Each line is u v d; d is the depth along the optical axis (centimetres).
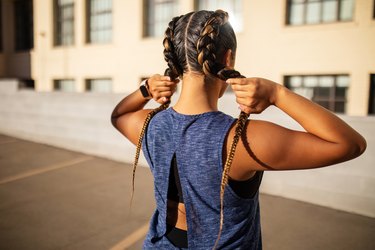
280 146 70
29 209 372
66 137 698
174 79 93
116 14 1057
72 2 1221
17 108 805
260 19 779
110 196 417
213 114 80
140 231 316
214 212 77
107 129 623
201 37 77
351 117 348
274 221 335
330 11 721
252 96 71
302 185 388
